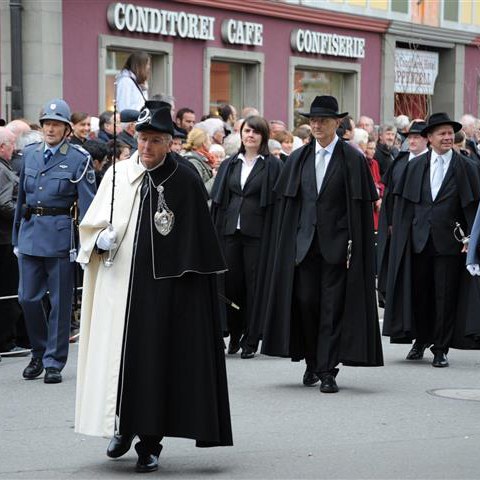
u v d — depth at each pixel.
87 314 13.76
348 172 18.47
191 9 42.88
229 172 22.45
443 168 21.34
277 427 15.85
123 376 13.18
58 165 19.16
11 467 13.65
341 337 18.42
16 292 22.05
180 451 14.48
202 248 13.41
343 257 18.34
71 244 19.09
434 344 21.39
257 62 46.50
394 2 53.50
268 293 19.14
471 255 17.75
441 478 13.26
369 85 53.00
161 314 13.20
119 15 39.62
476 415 16.83
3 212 21.34
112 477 13.23
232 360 21.78
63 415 16.58
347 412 16.89
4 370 20.39
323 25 49.88
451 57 58.59
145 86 26.09
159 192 13.45
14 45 36.62
